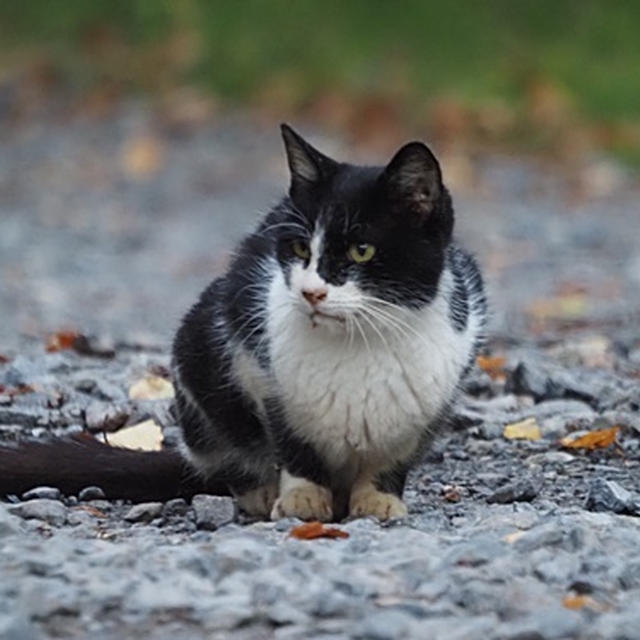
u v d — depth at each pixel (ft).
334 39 117.19
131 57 117.91
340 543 28.27
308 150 31.81
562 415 41.04
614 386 43.98
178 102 111.14
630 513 32.04
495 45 117.39
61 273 73.82
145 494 34.32
